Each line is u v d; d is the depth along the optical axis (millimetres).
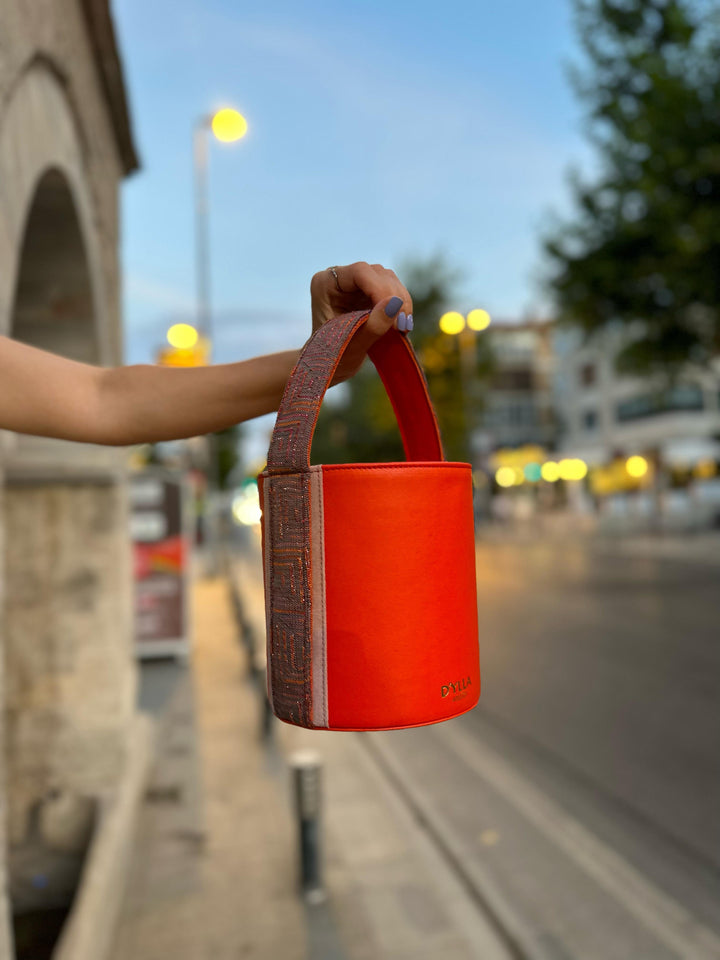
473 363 37062
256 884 3691
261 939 3201
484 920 3336
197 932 3260
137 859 3998
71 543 4469
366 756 5648
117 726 4410
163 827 4426
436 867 3838
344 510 618
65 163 3080
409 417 883
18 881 4180
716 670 7469
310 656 630
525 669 8016
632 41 12562
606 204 13266
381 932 3238
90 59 3701
